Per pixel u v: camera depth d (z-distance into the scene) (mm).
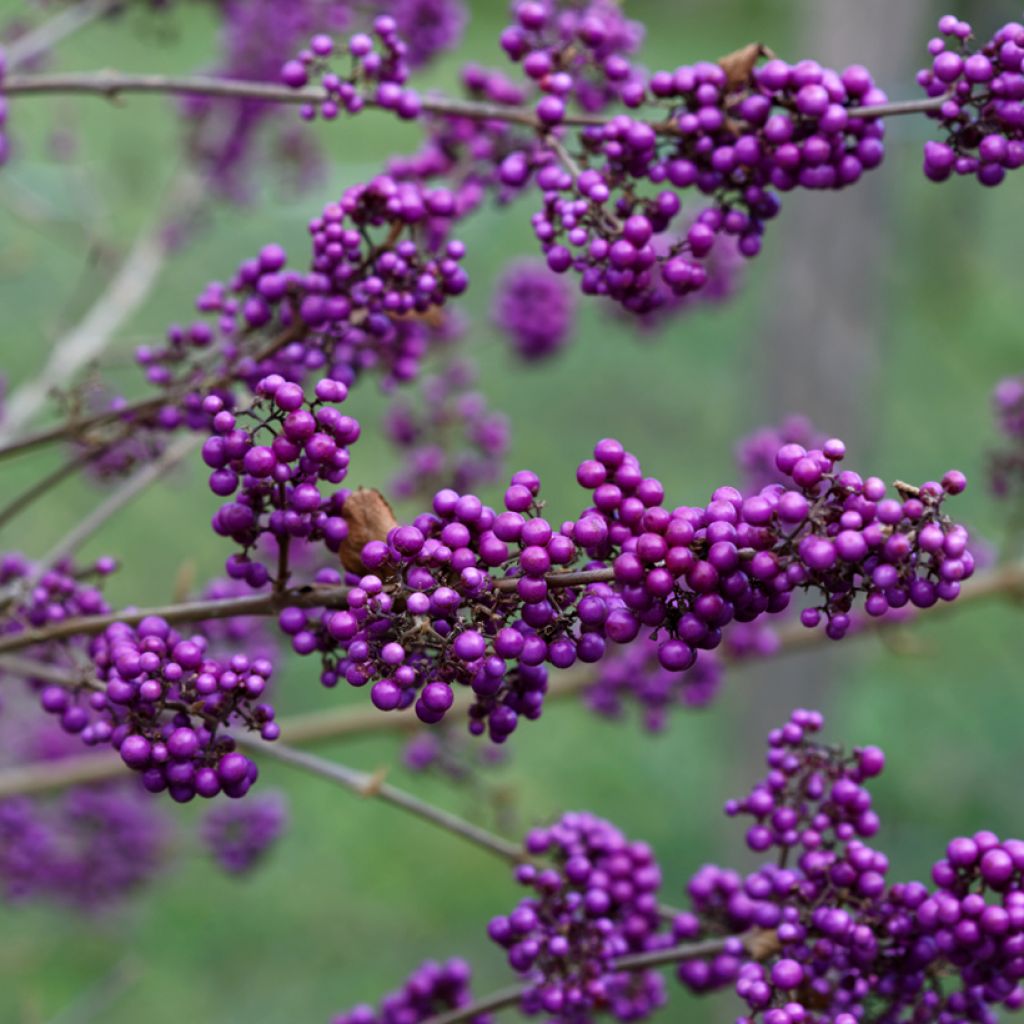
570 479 2488
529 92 708
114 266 1002
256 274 662
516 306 1010
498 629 589
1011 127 639
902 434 2619
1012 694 2297
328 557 749
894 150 1402
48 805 1008
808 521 584
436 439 886
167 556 2055
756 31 3885
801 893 635
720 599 583
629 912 662
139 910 1514
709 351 2789
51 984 1628
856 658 1663
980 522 2369
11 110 982
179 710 600
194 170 1028
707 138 650
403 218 653
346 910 1907
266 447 597
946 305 2980
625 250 647
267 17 927
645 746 2168
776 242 1455
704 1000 1659
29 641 641
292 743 837
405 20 823
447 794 2096
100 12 867
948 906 618
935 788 2115
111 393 821
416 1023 686
